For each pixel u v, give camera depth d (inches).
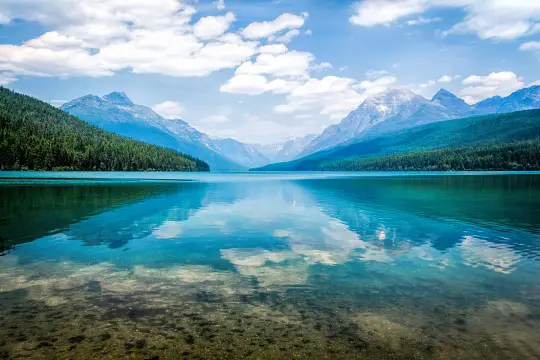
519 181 3873.0
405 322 430.6
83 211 1429.6
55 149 6692.9
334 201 1915.6
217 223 1179.3
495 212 1441.9
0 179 3688.5
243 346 368.8
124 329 403.2
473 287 556.7
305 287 553.3
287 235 978.1
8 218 1242.0
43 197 1957.4
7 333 390.6
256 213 1428.4
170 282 572.4
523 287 557.3
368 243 881.5
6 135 6579.7
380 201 1899.6
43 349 358.3
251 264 686.5
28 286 546.0
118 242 877.2
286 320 432.1
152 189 2728.8
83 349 358.9
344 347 370.0
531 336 397.7
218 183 3900.1
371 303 489.1
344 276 610.5
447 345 376.5
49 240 891.4
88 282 568.4
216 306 472.4
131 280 580.7
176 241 892.6
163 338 383.2
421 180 4522.6
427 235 983.6
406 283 574.6
